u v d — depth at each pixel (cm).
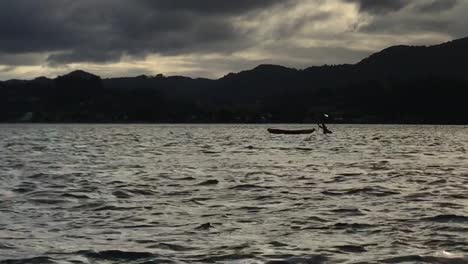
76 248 1752
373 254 1666
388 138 13000
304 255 1659
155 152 7419
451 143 10412
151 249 1738
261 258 1630
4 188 3306
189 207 2577
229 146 9056
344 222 2158
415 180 3731
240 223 2155
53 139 12581
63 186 3428
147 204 2673
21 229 2055
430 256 1631
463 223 2120
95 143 10406
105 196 2964
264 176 4066
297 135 15000
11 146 9200
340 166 5019
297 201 2747
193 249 1736
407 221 2170
